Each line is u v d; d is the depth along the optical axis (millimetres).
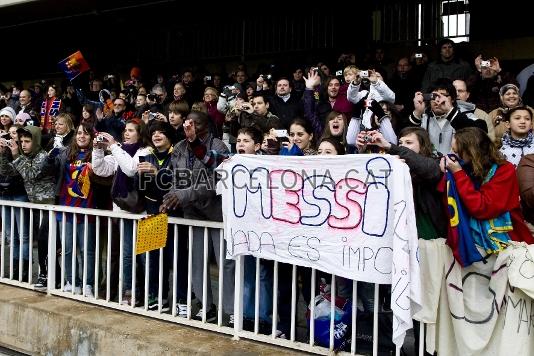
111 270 5109
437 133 4629
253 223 4023
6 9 9344
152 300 4820
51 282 5203
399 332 3303
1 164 5883
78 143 5301
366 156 3586
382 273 3537
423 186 3604
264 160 3975
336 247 3711
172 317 4500
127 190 4727
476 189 3473
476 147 3439
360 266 3615
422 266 3518
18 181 5949
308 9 9273
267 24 9703
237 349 3949
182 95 7668
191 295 4758
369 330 4012
